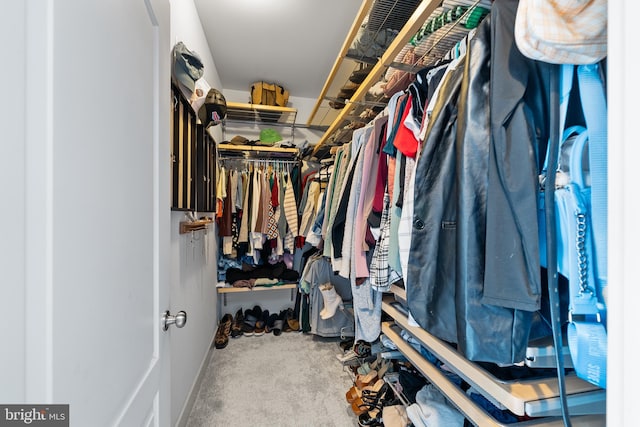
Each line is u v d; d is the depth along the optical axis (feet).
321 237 6.70
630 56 0.86
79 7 1.43
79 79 1.43
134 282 2.12
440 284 2.39
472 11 2.80
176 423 4.53
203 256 6.61
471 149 2.05
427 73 3.06
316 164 10.05
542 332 2.08
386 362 5.58
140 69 2.26
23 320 1.12
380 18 4.30
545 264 1.77
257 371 6.75
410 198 2.94
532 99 1.83
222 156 9.19
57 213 1.25
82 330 1.44
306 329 9.04
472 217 2.03
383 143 3.85
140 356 2.22
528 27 1.48
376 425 4.65
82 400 1.43
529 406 1.98
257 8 5.97
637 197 0.85
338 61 5.45
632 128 0.86
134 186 2.14
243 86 9.52
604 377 1.49
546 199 1.60
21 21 1.13
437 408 3.35
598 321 1.52
